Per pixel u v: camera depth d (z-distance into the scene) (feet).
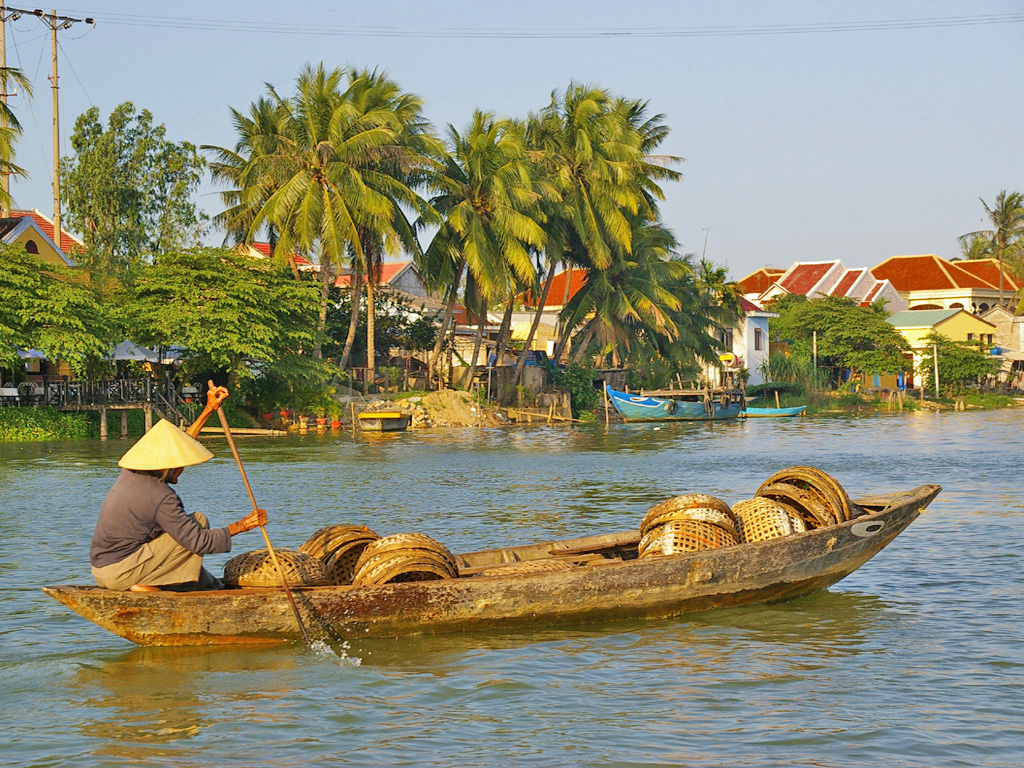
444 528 99.81
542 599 58.85
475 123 300.61
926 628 60.29
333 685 49.85
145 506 53.01
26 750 41.86
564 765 39.83
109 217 346.74
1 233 249.34
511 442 231.71
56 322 205.26
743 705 46.75
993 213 545.44
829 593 69.46
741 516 66.74
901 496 74.74
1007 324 506.48
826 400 409.69
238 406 271.28
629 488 135.64
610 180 311.47
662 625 60.90
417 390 317.42
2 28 289.12
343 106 263.70
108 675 51.55
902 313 492.95
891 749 41.24
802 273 527.81
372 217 270.87
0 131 217.77
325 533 64.13
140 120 355.36
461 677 51.08
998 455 188.03
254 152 275.80
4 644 57.06
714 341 387.14
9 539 91.86
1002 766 39.58
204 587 57.31
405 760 40.47
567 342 378.73
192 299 237.86
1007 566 77.82
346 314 335.26
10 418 219.00
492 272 294.66
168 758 40.96
